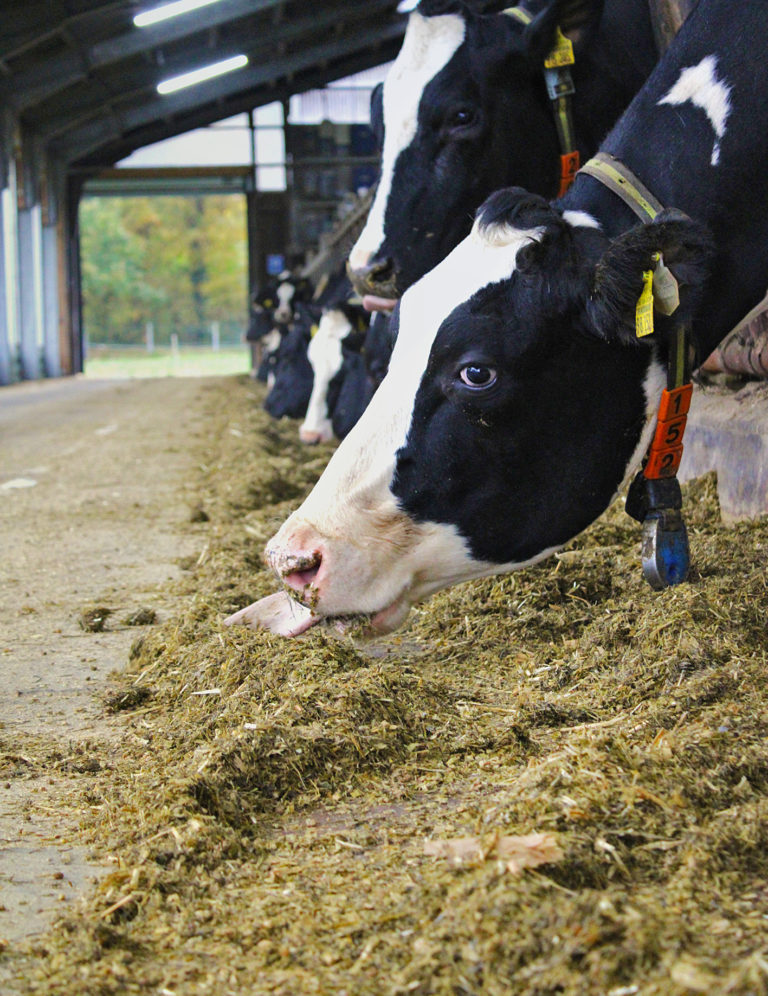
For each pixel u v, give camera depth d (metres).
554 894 1.91
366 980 1.82
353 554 2.85
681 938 1.76
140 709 3.39
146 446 11.52
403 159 5.08
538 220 2.69
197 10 24.22
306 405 13.32
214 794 2.55
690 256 2.54
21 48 21.53
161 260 73.50
